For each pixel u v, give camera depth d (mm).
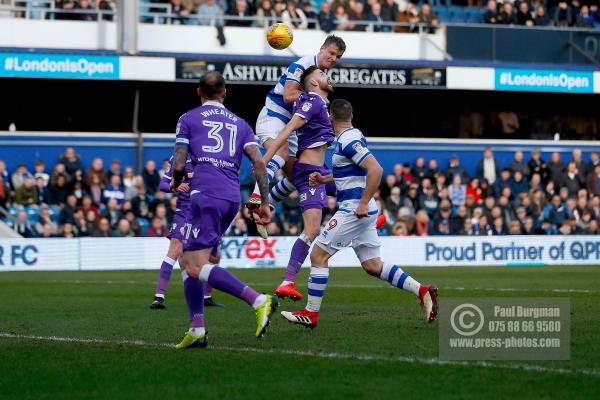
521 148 36938
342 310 14891
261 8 35281
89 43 33719
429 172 32844
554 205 33219
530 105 39031
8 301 17016
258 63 34281
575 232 33375
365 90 37781
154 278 24125
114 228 29797
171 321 13617
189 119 10664
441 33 36625
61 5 33531
